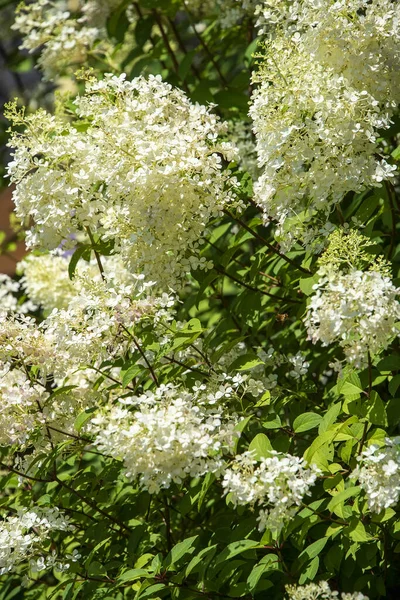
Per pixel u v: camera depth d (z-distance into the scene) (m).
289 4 3.35
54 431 3.25
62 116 3.89
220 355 3.11
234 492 2.47
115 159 2.96
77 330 2.98
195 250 3.17
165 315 2.97
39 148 3.01
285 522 2.57
